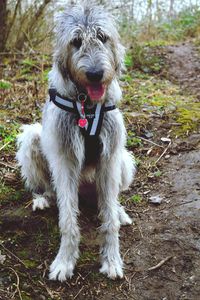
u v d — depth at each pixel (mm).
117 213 2277
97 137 2215
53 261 2225
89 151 2252
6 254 2275
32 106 3510
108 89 2188
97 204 2547
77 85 2158
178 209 2539
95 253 2311
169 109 3561
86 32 2074
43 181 2553
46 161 2492
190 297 2092
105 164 2260
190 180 2738
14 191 2631
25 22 5039
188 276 2180
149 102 3719
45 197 2553
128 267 2244
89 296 2119
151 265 2246
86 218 2516
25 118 3336
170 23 7965
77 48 2102
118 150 2275
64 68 2160
